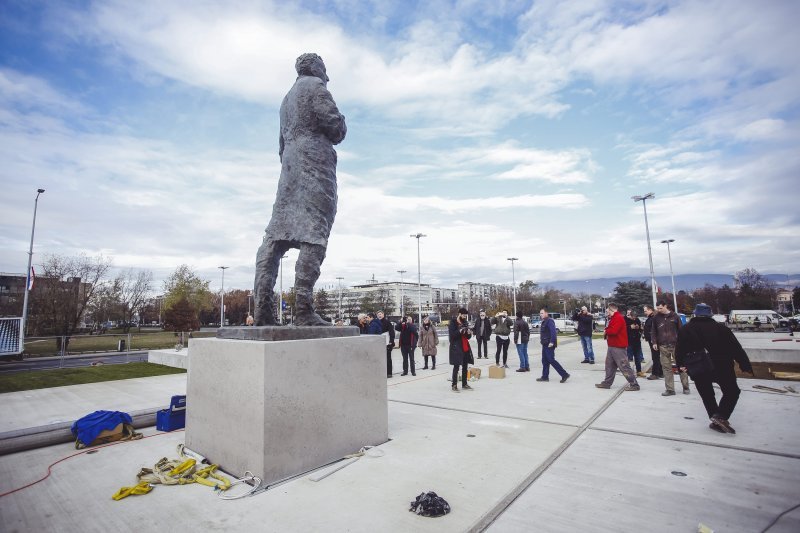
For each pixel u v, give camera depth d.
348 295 109.25
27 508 3.46
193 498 3.56
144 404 7.81
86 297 33.34
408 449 4.77
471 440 5.09
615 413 6.40
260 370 3.83
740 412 6.28
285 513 3.23
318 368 4.33
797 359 11.00
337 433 4.48
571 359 14.92
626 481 3.77
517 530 2.93
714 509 3.21
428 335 13.01
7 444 4.88
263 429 3.75
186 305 37.81
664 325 7.80
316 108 5.16
